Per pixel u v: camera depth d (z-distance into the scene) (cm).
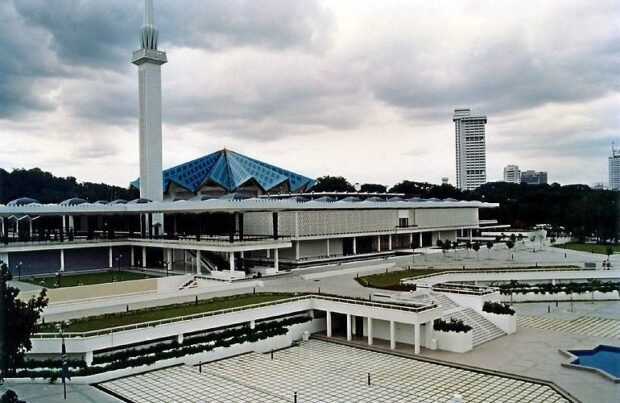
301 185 14425
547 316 6825
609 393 4044
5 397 3428
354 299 5859
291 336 5809
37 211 8719
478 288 6669
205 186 13562
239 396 4119
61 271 8912
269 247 8450
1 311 3641
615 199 14625
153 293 6762
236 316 5488
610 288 7862
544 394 4088
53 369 4384
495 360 4938
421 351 5294
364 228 11356
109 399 3978
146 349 4828
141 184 10781
